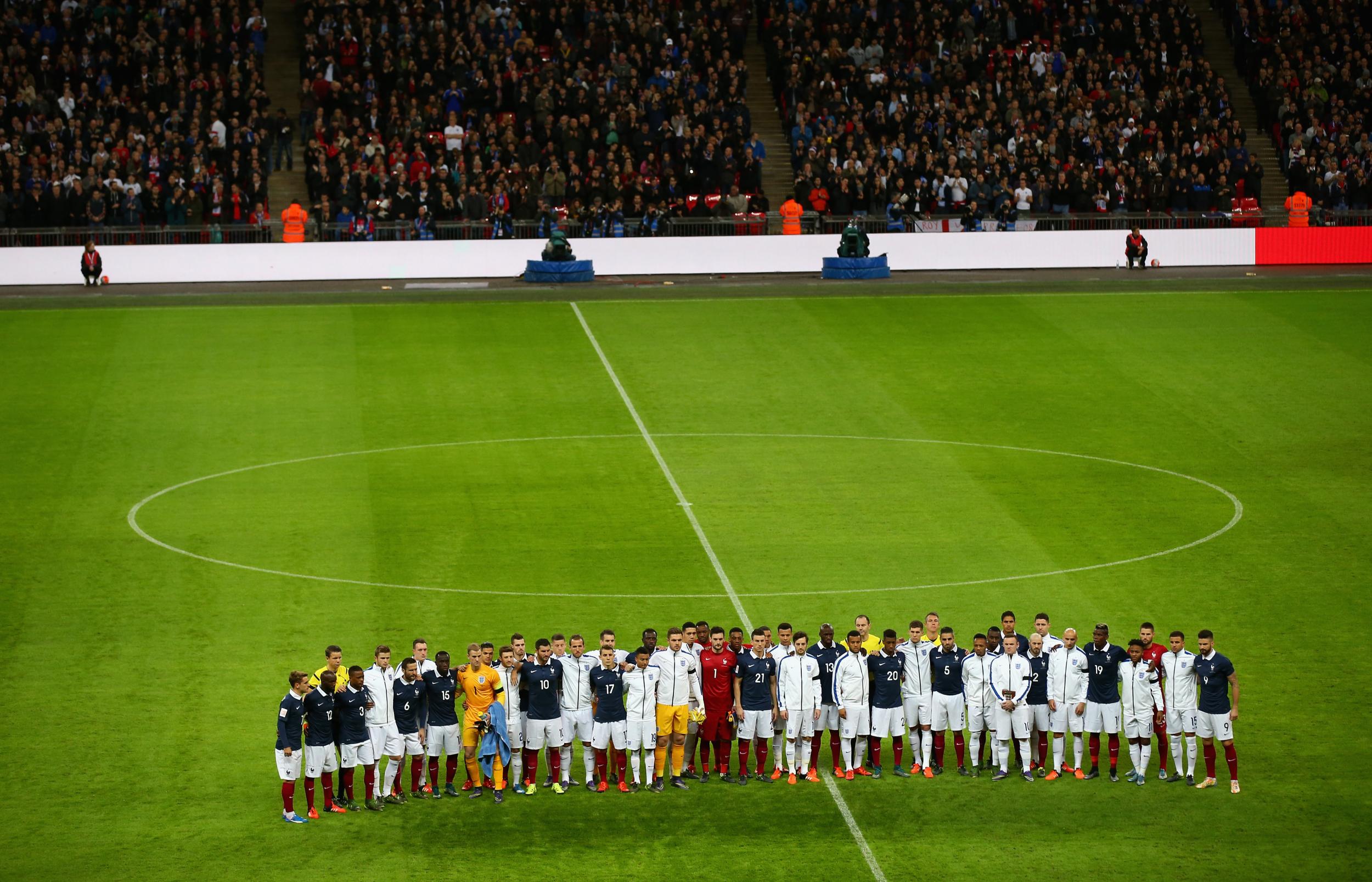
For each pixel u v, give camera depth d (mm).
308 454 40312
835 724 24750
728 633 29578
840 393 45844
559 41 67375
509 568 33062
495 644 29234
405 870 21656
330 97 64688
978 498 37500
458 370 47562
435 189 62062
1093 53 70750
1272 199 69375
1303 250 63312
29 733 25625
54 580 32156
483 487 38094
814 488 38125
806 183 64250
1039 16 72125
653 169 63625
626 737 24234
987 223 63125
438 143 63812
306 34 66875
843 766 25203
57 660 28422
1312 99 69688
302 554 33688
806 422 43375
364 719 23359
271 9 71938
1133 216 63375
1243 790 24094
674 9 70500
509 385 46281
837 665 24500
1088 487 38250
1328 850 22219
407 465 39594
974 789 24375
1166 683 24391
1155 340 51000
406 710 23688
